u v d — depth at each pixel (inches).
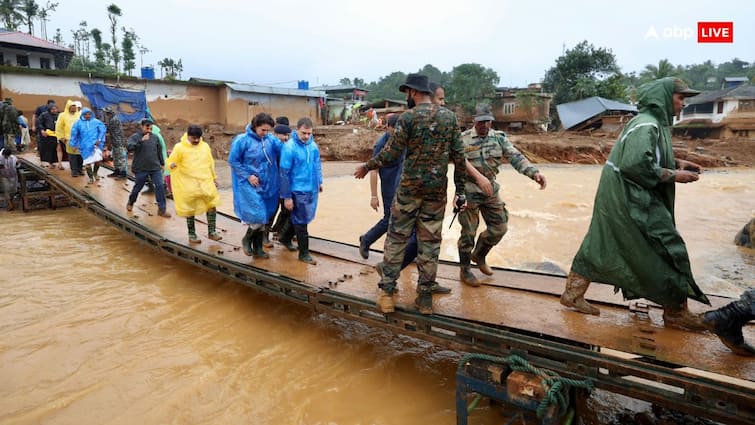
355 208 493.7
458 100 1619.1
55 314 220.2
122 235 367.9
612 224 133.8
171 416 147.7
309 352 190.9
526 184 688.4
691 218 465.7
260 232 226.8
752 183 756.6
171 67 2074.3
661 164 129.3
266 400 157.3
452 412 152.4
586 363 126.5
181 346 193.0
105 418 146.1
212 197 255.0
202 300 241.4
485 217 180.1
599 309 157.5
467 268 185.6
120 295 245.6
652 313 152.8
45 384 164.4
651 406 153.8
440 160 141.7
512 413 144.0
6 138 575.5
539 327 142.9
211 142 997.2
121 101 895.1
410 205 148.3
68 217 434.0
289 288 193.5
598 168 987.9
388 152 143.1
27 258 304.2
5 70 883.4
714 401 111.3
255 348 193.9
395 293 178.5
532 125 1555.1
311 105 1371.8
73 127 410.0
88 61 2030.0
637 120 132.2
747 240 355.6
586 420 146.7
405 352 191.8
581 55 1898.4
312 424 145.2
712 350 125.6
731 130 1647.4
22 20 1909.4
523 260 311.0
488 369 130.2
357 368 179.3
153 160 317.4
